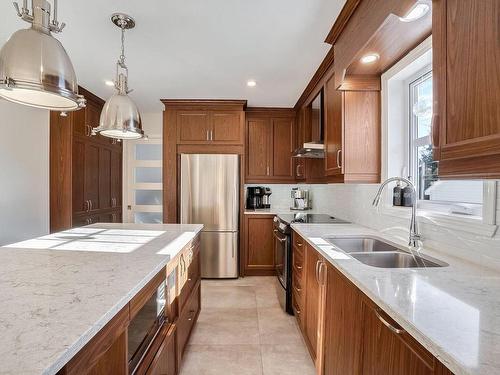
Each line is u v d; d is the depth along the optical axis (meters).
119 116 1.82
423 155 1.92
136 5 1.71
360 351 1.18
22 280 1.03
